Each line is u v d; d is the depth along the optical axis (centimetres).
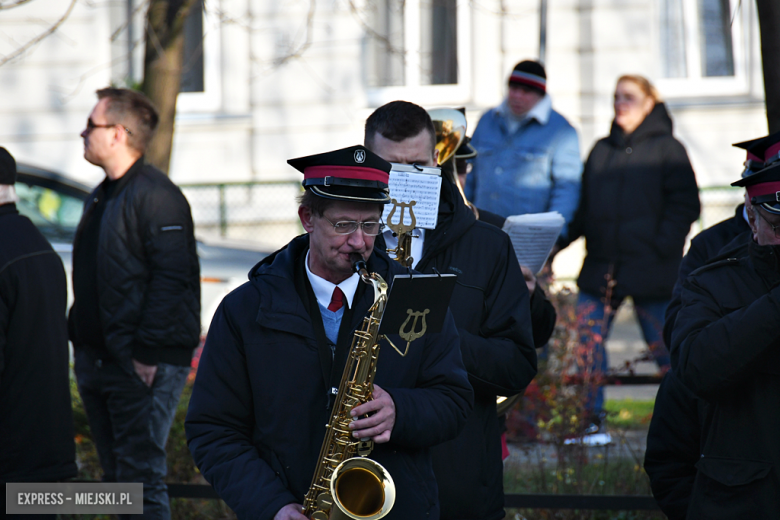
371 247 924
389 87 3725
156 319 1469
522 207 2241
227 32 3762
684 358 999
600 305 2236
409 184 1108
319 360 925
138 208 1483
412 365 945
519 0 3600
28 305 1283
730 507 984
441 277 861
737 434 989
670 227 2189
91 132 1515
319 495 895
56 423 1307
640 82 2225
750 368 946
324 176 899
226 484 911
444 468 1110
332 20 3700
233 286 2473
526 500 1450
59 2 3759
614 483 1741
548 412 1883
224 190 3766
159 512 1494
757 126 3616
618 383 2108
